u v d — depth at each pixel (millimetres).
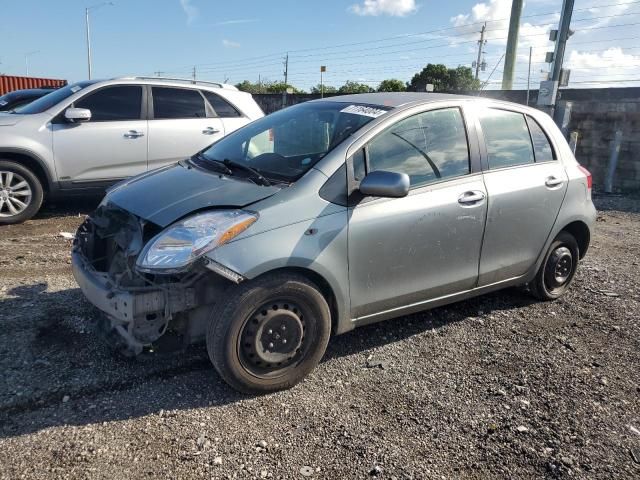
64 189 7070
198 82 7992
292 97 22406
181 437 2820
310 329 3307
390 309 3703
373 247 3449
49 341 3711
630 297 5031
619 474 2686
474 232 3941
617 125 11773
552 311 4656
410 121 3740
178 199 3268
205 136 7805
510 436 2941
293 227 3152
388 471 2645
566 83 11891
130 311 2971
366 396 3270
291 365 3301
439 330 4195
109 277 3213
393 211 3506
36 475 2502
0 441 2717
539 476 2658
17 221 6836
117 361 3502
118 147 7234
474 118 4082
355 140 3486
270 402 3172
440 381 3467
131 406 3061
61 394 3127
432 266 3779
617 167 11914
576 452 2830
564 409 3203
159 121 7512
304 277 3238
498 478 2637
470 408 3184
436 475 2635
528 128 4480
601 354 3908
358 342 3947
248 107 8320
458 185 3854
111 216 3496
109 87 7277
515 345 3994
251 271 2994
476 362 3729
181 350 3299
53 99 7203
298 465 2662
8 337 3736
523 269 4457
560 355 3861
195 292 3084
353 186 3393
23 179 6789
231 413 3047
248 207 3121
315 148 3607
